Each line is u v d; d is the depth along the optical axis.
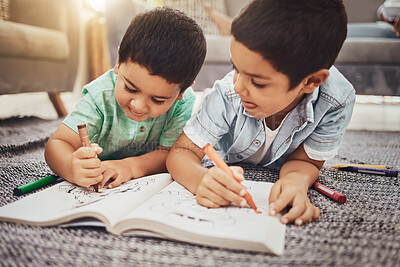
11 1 1.92
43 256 0.48
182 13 0.77
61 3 1.98
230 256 0.48
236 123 0.85
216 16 2.25
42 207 0.60
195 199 0.65
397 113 2.53
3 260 0.47
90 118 0.83
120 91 0.71
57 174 0.78
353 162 1.18
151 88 0.68
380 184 0.88
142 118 0.76
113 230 0.54
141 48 0.66
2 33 1.50
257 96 0.62
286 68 0.58
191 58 0.71
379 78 2.03
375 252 0.50
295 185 0.66
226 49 1.98
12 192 0.74
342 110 0.80
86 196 0.65
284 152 0.86
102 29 2.75
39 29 1.76
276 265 0.46
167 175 0.80
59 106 1.95
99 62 2.79
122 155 0.96
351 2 2.78
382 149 1.41
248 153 0.91
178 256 0.48
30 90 1.72
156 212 0.56
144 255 0.48
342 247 0.51
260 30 0.56
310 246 0.51
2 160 1.03
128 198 0.63
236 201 0.60
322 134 0.81
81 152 0.66
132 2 1.85
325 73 0.64
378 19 2.66
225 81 0.86
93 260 0.47
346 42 2.00
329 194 0.74
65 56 1.97
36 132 1.43
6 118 1.71
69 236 0.53
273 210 0.58
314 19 0.58
